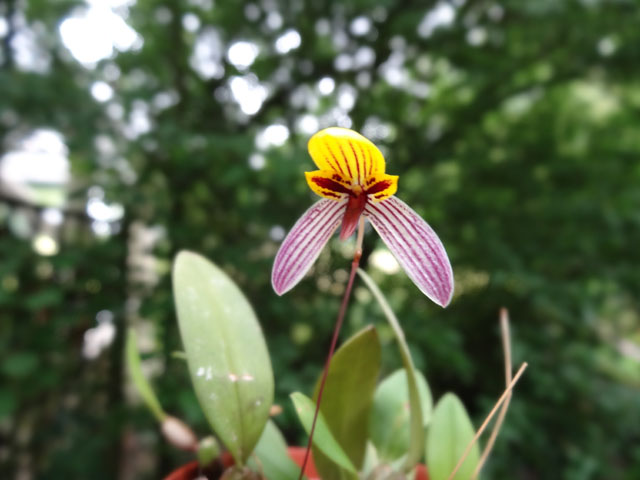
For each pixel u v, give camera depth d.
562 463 0.37
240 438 0.08
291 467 0.10
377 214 0.09
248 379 0.09
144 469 0.38
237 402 0.09
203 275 0.10
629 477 0.37
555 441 0.38
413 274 0.09
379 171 0.09
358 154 0.09
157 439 0.33
